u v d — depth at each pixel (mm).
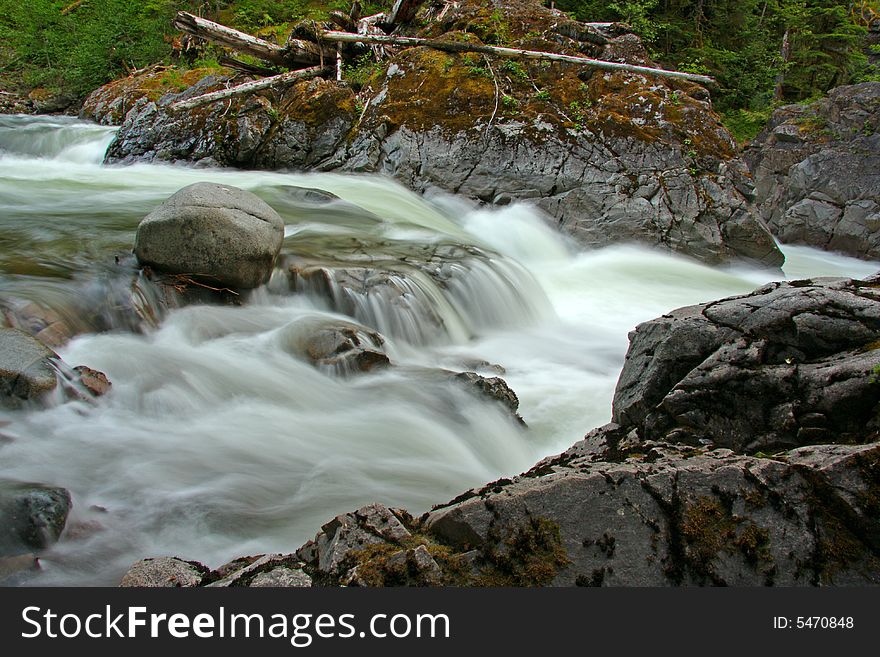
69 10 24828
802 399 3615
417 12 15664
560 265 10688
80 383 4844
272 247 6652
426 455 4961
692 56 20891
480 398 5574
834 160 16344
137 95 18578
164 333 6043
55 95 21766
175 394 5133
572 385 6531
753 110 21453
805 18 22188
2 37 24375
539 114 11867
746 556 2781
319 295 6895
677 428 3857
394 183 12023
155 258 6430
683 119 11820
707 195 11289
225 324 6242
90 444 4492
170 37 21594
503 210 11391
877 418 3377
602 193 11266
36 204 9062
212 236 6352
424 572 2738
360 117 12773
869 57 24297
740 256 11266
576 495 2945
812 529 2811
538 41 13352
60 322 5582
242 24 21656
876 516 2768
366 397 5543
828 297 3947
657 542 2822
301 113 12727
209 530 3900
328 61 15047
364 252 8008
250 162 12938
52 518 3627
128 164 13539
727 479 2959
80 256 6707
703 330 4102
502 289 8133
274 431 4996
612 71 12648
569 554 2803
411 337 6988
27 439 4359
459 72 12609
